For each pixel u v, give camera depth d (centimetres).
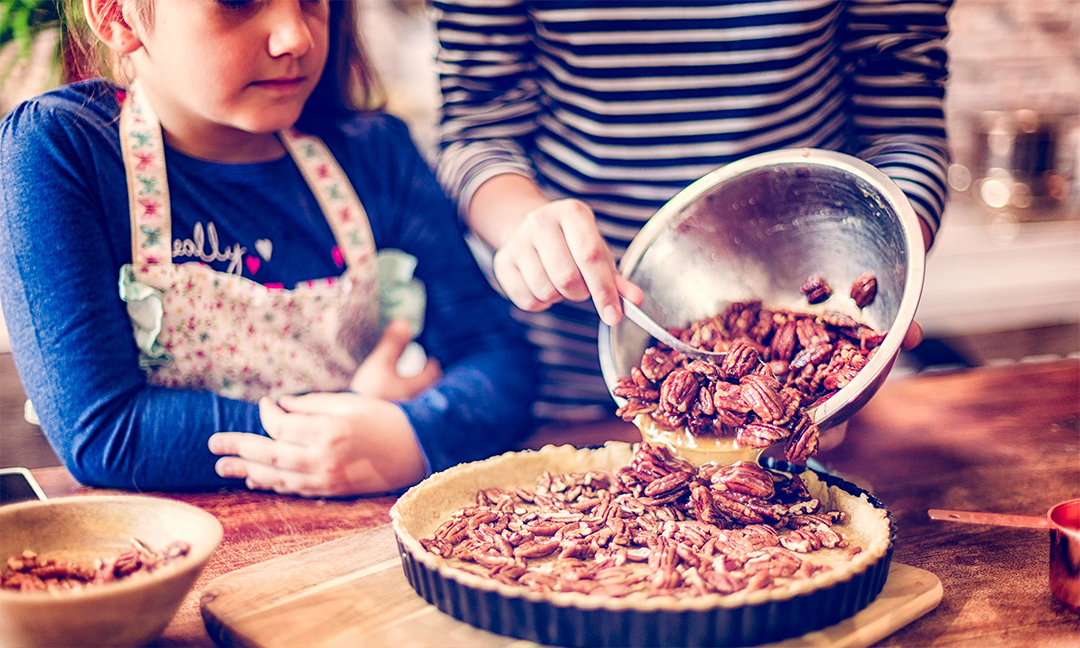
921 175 103
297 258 110
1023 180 229
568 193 121
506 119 120
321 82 113
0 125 102
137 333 104
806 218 94
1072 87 235
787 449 87
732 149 117
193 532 78
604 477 95
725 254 96
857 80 117
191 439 97
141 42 97
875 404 119
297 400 102
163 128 105
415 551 81
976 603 82
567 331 124
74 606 72
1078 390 123
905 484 100
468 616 79
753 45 113
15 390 169
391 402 103
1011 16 228
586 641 76
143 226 104
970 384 125
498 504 93
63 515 80
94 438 97
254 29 94
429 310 117
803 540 86
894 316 90
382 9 198
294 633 79
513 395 109
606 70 115
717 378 91
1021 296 233
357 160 116
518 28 119
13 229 98
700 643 76
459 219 113
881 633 79
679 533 86
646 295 96
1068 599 82
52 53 109
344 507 96
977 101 233
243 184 108
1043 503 97
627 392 93
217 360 107
